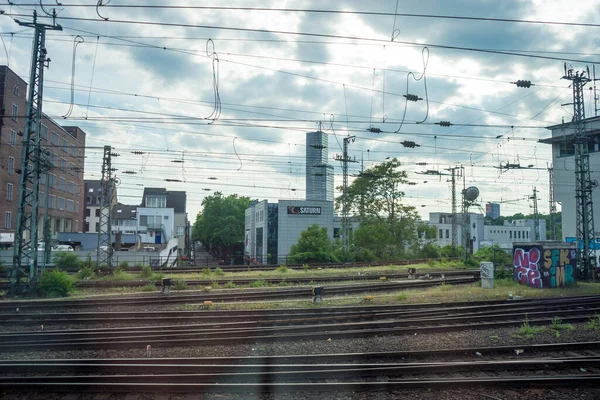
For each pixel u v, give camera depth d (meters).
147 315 16.34
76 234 59.59
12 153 50.16
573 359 10.56
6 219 49.25
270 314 16.67
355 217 55.62
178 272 36.53
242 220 78.94
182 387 8.88
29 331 14.36
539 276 26.52
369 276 31.25
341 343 12.81
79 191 77.94
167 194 101.75
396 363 10.45
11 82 49.59
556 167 45.16
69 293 23.08
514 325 15.11
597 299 20.70
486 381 9.19
